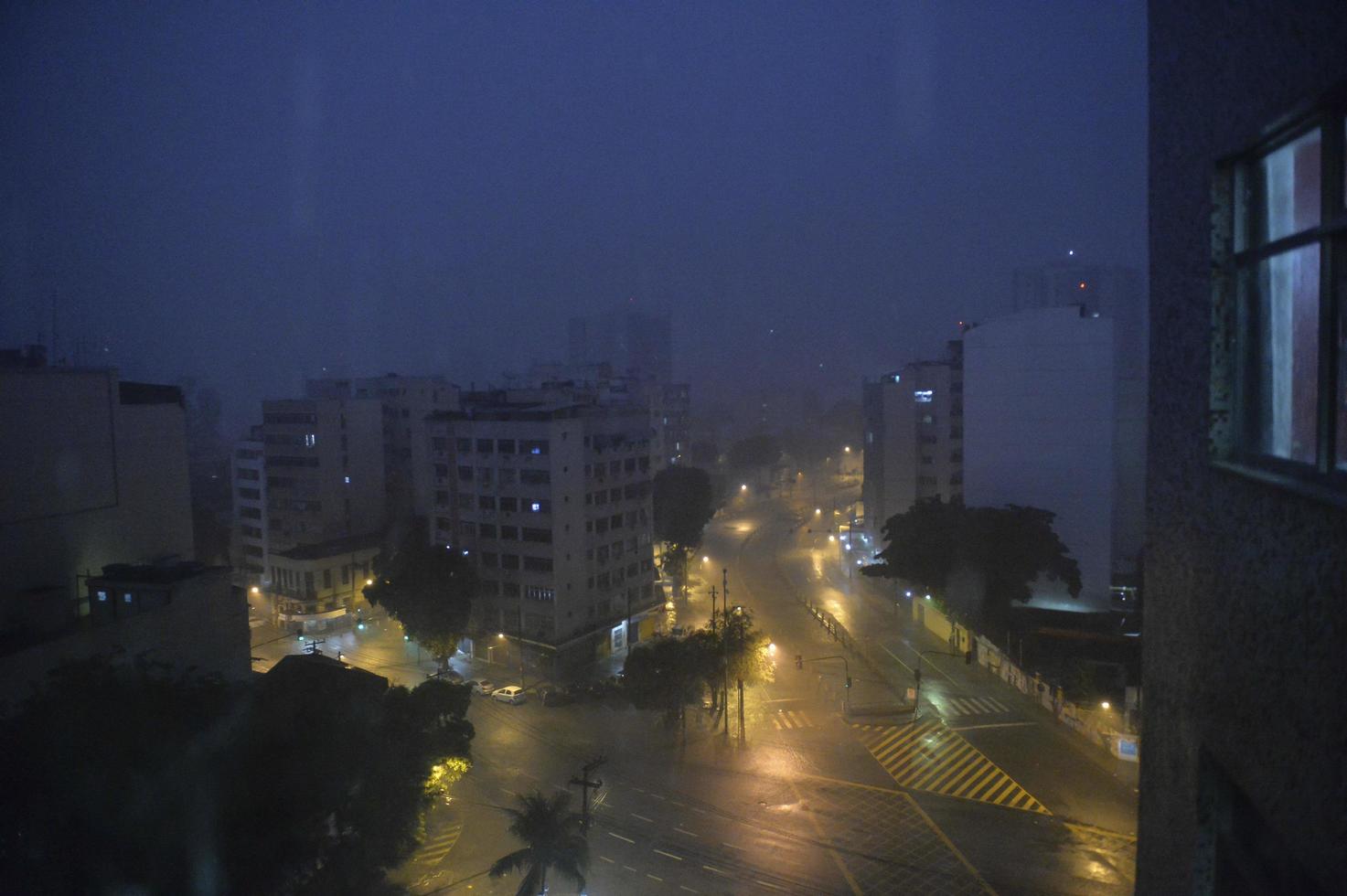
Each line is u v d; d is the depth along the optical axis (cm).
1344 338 325
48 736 2022
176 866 1911
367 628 6938
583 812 2995
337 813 2411
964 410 6431
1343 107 323
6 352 5450
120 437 4369
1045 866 3178
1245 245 398
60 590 3859
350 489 7638
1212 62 413
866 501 9275
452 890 3144
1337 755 306
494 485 5819
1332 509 307
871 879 3141
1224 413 411
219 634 3856
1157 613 491
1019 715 4650
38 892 1783
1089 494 6000
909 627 6469
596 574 5922
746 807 3731
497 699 5138
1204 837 435
